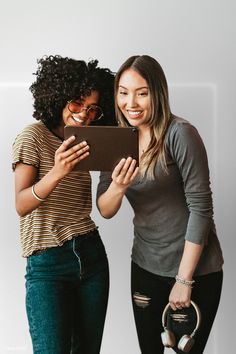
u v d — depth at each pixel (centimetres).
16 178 184
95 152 179
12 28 258
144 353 211
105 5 255
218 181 258
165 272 197
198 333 197
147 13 255
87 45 257
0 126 260
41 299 187
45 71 196
